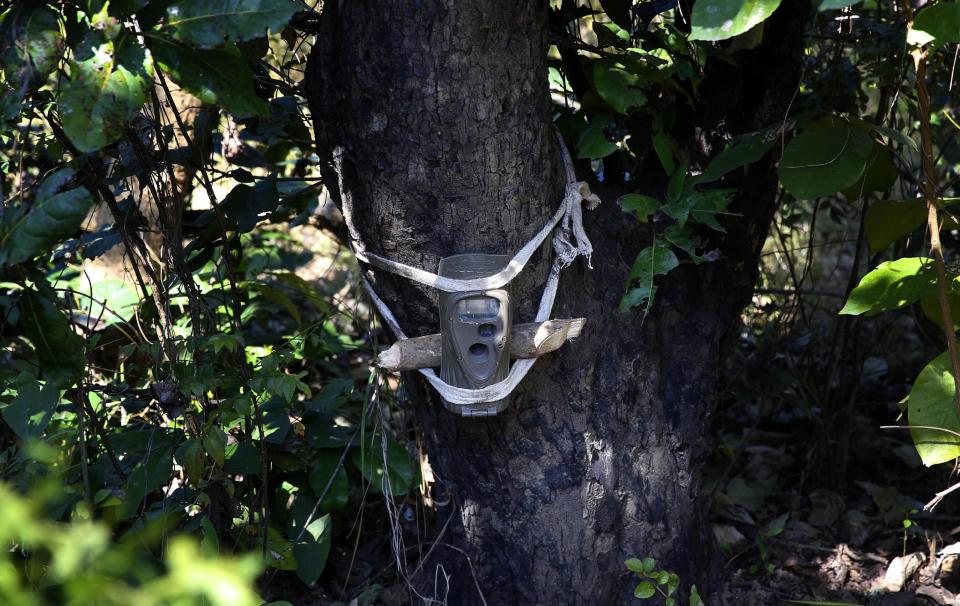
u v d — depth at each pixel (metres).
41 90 2.17
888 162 2.58
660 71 2.33
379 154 2.11
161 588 1.36
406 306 2.31
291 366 3.79
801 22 2.48
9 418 2.16
